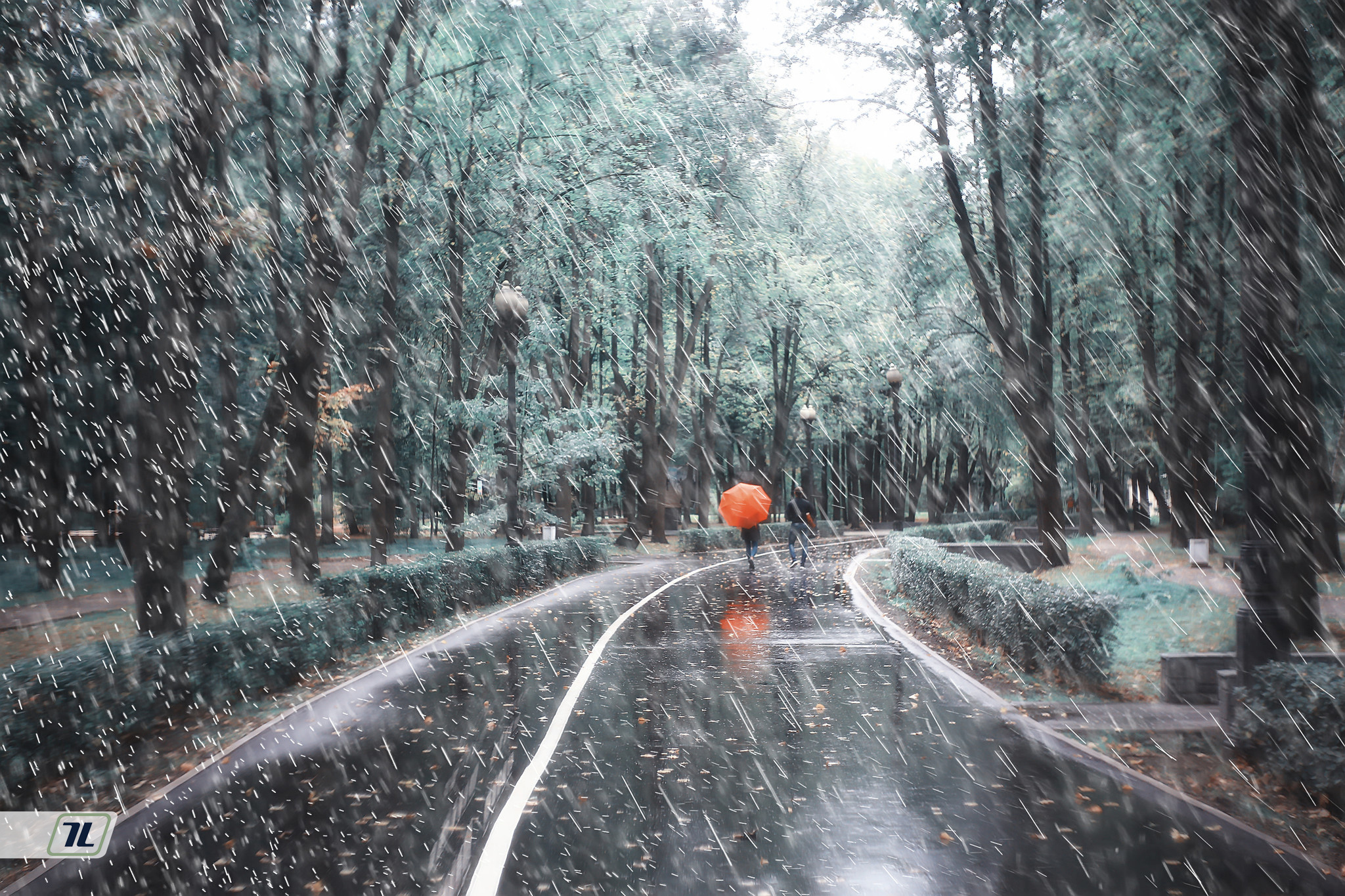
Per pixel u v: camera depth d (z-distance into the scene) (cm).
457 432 2772
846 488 7494
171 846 592
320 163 1775
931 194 2791
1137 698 960
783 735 860
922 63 2178
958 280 3117
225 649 992
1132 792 668
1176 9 1558
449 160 2527
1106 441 3672
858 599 2052
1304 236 1750
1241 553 832
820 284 4425
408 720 939
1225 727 802
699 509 5228
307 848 585
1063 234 2488
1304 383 1249
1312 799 630
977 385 3569
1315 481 1761
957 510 7600
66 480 2761
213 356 2406
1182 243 2445
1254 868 528
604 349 4375
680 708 981
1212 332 2520
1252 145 1076
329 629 1260
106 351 2414
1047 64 2091
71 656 812
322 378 2586
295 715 969
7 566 2911
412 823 629
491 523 2575
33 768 714
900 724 890
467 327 2978
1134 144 1955
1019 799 657
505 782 718
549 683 1130
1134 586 1827
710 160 3297
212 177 1925
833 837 590
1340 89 1542
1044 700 971
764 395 5341
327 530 4412
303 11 1748
